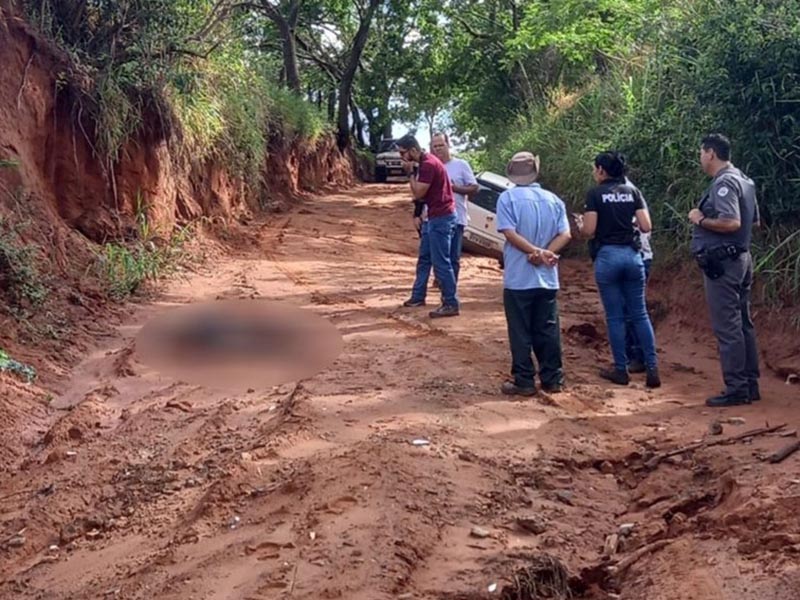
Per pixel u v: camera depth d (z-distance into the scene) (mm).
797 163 9836
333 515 4922
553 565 4430
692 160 11430
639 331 8133
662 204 11906
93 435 7102
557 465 5891
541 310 7625
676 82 12508
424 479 5422
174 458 6344
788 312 9281
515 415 6906
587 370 8688
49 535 5453
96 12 13094
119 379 8320
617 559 4625
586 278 14711
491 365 8477
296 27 39812
